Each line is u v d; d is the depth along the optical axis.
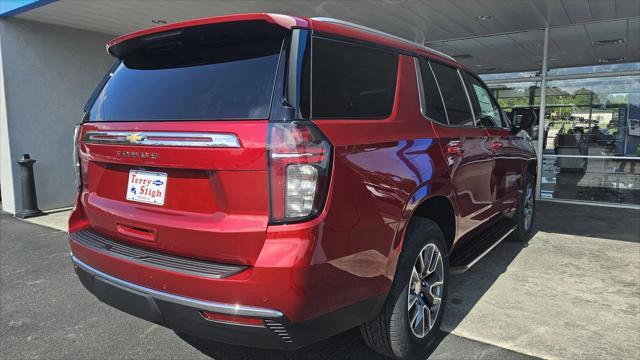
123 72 2.66
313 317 1.92
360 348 2.88
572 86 8.78
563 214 7.23
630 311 3.40
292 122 1.87
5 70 7.02
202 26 2.24
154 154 2.17
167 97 2.31
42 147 7.56
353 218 2.03
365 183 2.11
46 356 2.84
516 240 5.29
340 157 1.98
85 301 3.71
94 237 2.53
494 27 8.38
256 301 1.85
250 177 1.89
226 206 1.96
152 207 2.25
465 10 7.21
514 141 4.53
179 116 2.19
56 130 7.73
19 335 3.12
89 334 3.13
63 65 7.76
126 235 2.36
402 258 2.46
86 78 8.11
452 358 2.73
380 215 2.20
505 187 4.28
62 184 7.88
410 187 2.44
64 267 4.56
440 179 2.78
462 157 3.13
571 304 3.54
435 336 2.85
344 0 6.50
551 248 5.15
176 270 1.99
